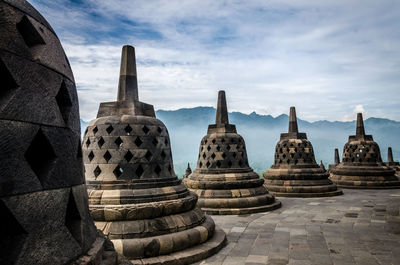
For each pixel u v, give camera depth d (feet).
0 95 12.23
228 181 62.59
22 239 12.10
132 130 37.65
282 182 83.56
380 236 41.83
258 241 41.01
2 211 11.75
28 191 12.44
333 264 32.37
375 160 97.86
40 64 13.62
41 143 13.89
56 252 13.34
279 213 59.16
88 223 16.87
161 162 38.50
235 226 49.49
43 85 13.67
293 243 39.81
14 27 12.71
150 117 40.06
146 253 31.96
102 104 40.37
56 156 14.19
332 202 70.69
